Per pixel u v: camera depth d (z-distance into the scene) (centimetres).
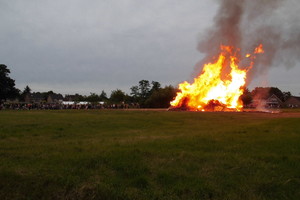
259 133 1337
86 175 697
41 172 705
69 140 1262
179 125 2000
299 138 1155
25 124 1925
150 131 1633
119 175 706
